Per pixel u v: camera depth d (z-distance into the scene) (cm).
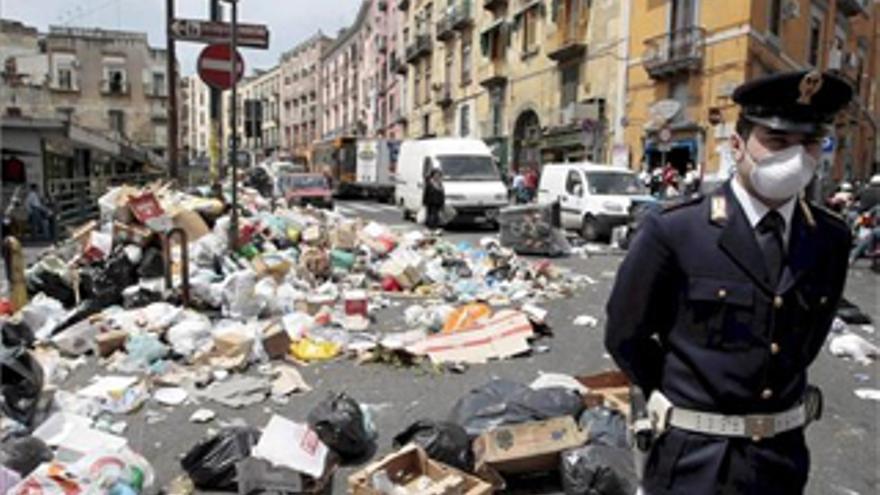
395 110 5397
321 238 1115
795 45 2445
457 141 1964
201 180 3266
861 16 3197
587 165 1773
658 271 198
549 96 3083
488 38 3644
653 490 205
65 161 2361
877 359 657
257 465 355
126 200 836
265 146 9975
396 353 607
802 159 177
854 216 1502
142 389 507
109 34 4884
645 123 2442
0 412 403
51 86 4697
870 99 3516
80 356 594
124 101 4909
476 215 1791
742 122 191
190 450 389
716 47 2153
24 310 664
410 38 4988
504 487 369
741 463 190
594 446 371
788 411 195
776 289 187
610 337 212
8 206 1455
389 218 2212
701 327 192
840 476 403
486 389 446
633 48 2495
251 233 1016
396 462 355
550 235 1372
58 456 380
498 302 884
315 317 712
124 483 341
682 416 198
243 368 573
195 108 10206
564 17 2895
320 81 8019
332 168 3819
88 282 752
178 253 852
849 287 1095
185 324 615
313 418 410
